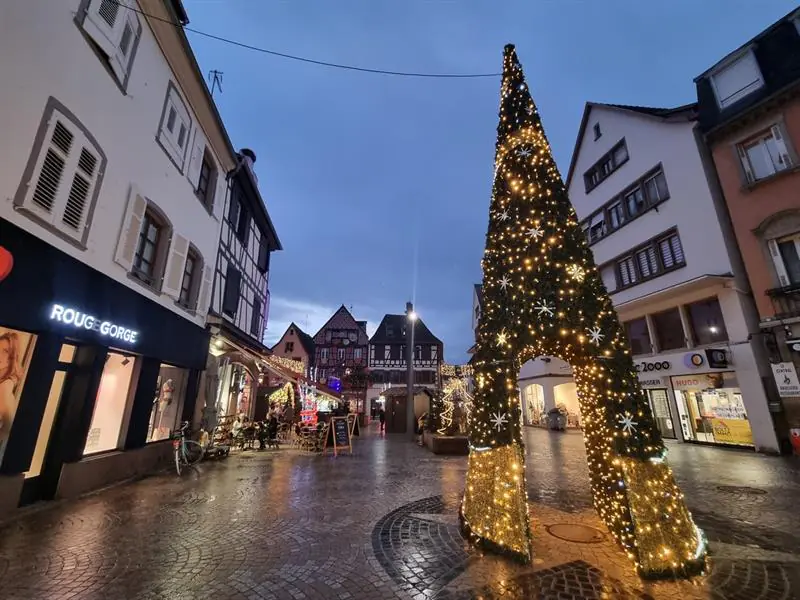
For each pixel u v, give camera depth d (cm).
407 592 290
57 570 320
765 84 1123
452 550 363
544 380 2109
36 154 465
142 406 737
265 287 1619
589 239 1769
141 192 712
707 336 1215
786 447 997
